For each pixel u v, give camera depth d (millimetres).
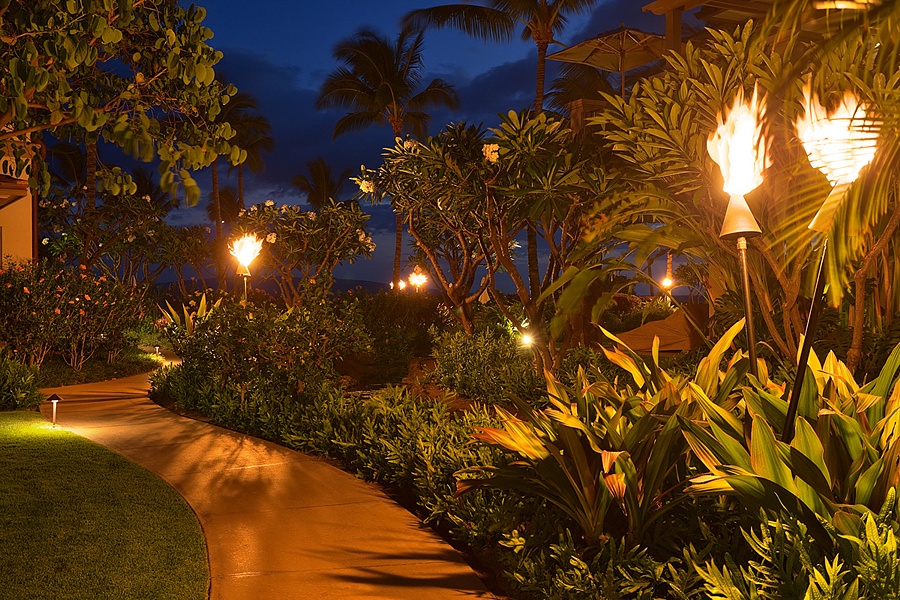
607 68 14109
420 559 4348
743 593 2693
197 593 3779
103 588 3816
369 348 9719
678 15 10188
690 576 3316
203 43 4359
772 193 4762
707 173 4988
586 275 4961
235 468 6609
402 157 8578
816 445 3051
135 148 3969
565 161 6844
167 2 4426
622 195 5254
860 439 3199
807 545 2770
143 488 5746
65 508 5199
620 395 4586
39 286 13219
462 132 7734
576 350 9680
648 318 16375
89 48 3770
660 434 3791
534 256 9461
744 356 4234
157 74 4312
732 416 3543
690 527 3891
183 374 10594
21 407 10031
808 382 3482
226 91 4570
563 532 4121
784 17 2273
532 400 8570
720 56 5551
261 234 17938
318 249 18500
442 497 5184
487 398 9578
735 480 3018
